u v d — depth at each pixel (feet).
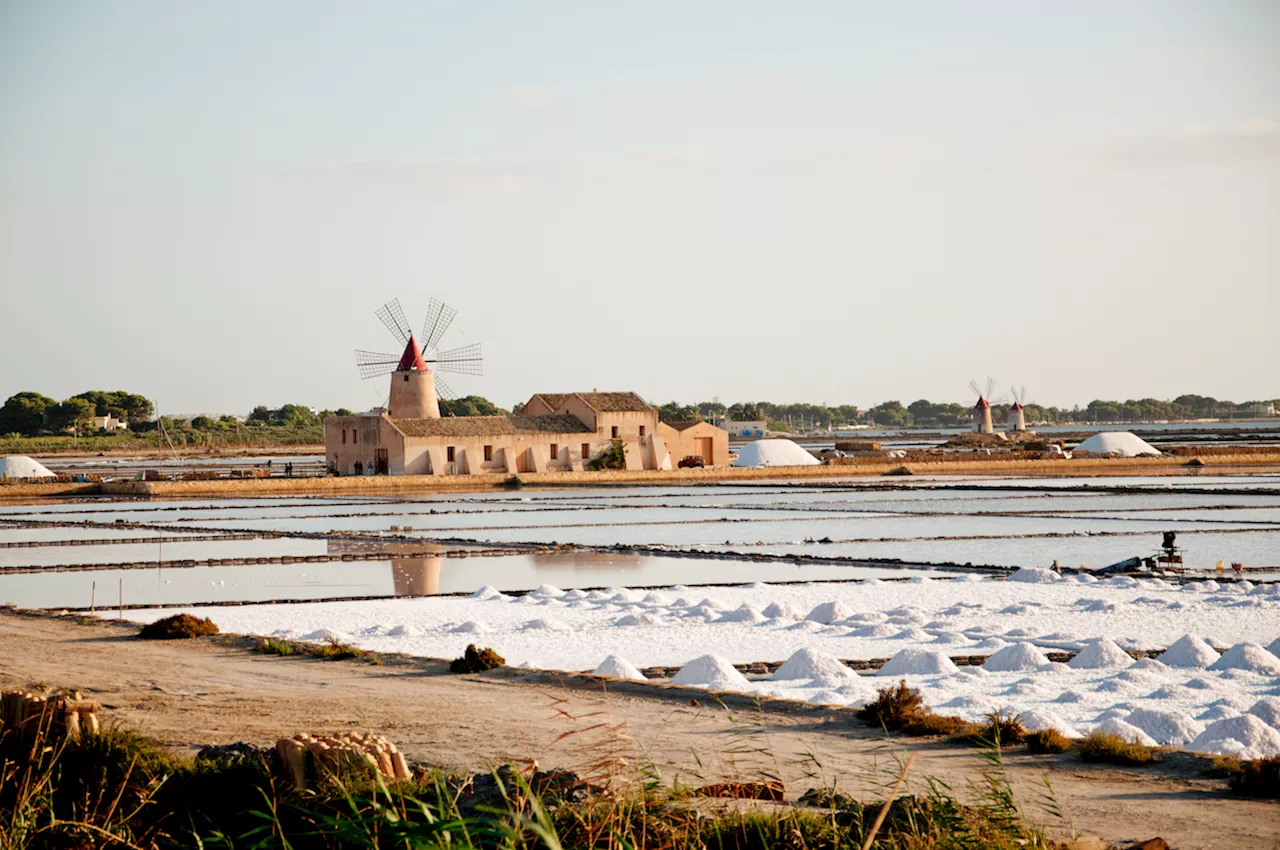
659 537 250.57
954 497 351.87
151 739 74.33
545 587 167.32
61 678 101.40
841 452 593.01
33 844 52.85
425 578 191.01
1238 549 224.74
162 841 53.67
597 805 47.37
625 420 456.04
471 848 38.27
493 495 373.61
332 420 447.01
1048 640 132.77
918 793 64.08
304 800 54.85
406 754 73.82
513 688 98.58
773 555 214.48
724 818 51.60
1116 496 352.90
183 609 157.17
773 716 87.51
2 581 188.24
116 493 391.24
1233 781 66.64
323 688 98.37
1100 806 63.46
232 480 408.87
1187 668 116.88
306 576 193.88
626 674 107.65
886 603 160.04
